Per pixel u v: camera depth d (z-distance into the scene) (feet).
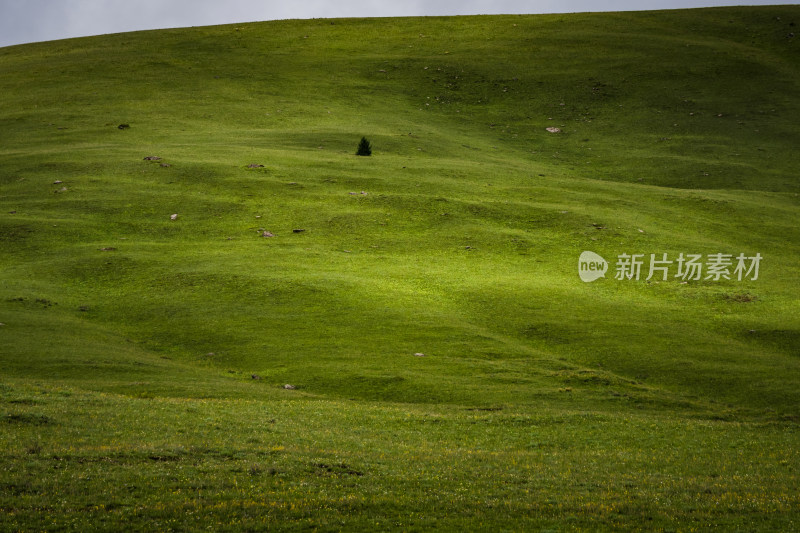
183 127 414.82
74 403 114.62
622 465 98.17
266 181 315.78
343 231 267.80
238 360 164.76
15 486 73.05
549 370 159.22
